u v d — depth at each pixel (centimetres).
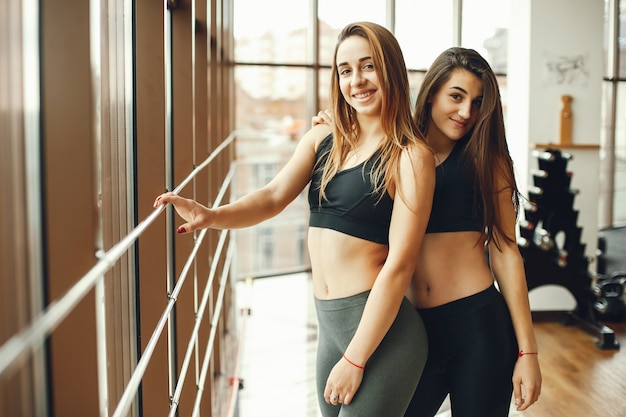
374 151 161
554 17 516
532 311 525
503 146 182
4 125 73
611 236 637
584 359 427
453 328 180
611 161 734
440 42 604
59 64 86
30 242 82
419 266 184
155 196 162
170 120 220
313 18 598
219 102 391
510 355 181
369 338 153
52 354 92
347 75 161
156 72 161
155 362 165
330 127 179
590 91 526
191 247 219
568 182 483
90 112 87
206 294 216
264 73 602
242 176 812
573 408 346
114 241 132
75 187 87
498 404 179
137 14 160
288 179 177
